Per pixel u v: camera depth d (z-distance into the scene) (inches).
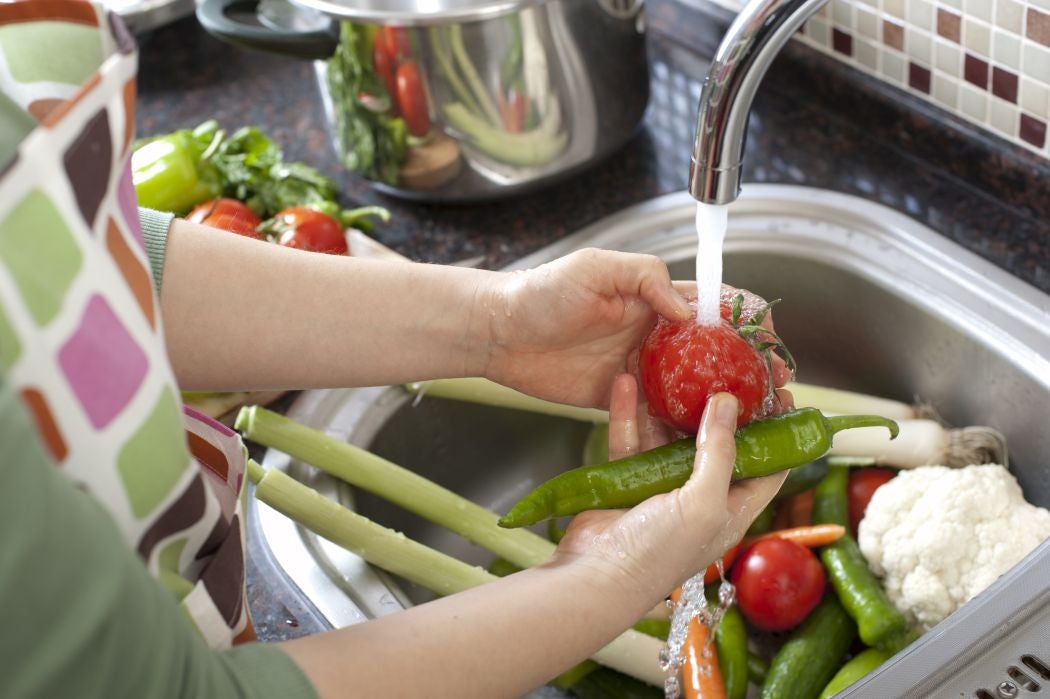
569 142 42.1
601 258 29.4
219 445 25.7
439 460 41.6
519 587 22.8
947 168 42.2
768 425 27.6
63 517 14.6
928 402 40.6
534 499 27.3
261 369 28.3
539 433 44.1
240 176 44.4
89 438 17.6
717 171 25.4
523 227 43.8
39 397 16.6
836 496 38.5
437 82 39.7
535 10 38.6
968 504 34.5
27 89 20.9
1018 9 36.4
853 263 40.4
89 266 17.4
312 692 18.8
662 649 33.6
